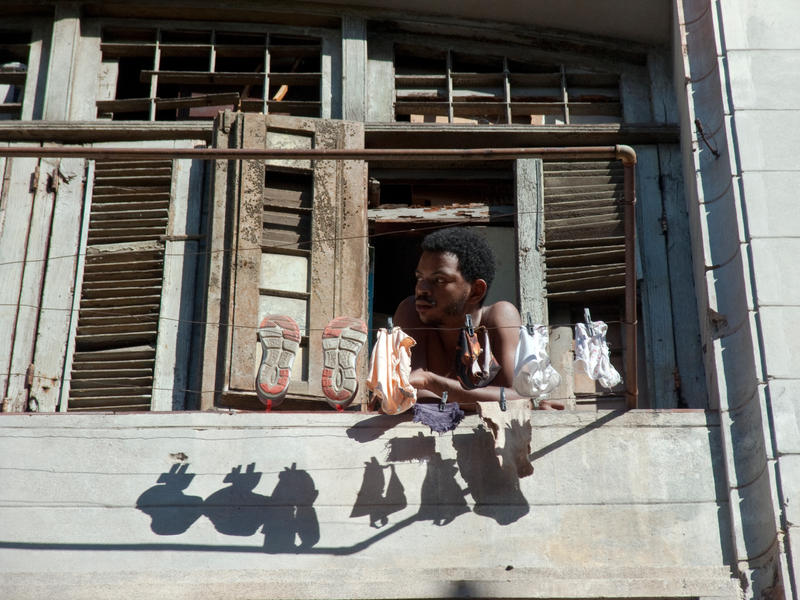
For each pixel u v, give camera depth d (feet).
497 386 19.58
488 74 25.81
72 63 25.04
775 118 21.61
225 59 26.25
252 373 21.36
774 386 19.17
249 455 19.27
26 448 19.08
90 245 23.15
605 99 25.90
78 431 19.27
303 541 18.61
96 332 22.40
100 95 25.07
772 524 18.24
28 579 17.84
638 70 26.04
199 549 18.43
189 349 22.29
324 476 19.16
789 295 19.94
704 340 21.50
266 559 18.40
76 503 18.74
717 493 19.25
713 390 20.36
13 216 23.11
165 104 24.71
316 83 25.45
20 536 18.40
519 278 23.24
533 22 26.08
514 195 24.22
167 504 18.80
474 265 20.22
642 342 22.95
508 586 17.80
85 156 18.13
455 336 20.29
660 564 18.62
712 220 21.56
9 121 23.99
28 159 23.62
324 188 23.25
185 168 23.89
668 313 22.80
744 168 21.13
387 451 19.38
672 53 25.49
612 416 19.80
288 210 23.13
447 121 25.53
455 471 19.27
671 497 19.20
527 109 25.50
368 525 18.79
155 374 21.97
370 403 21.33
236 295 21.90
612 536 18.85
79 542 18.42
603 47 26.08
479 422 19.63
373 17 25.89
